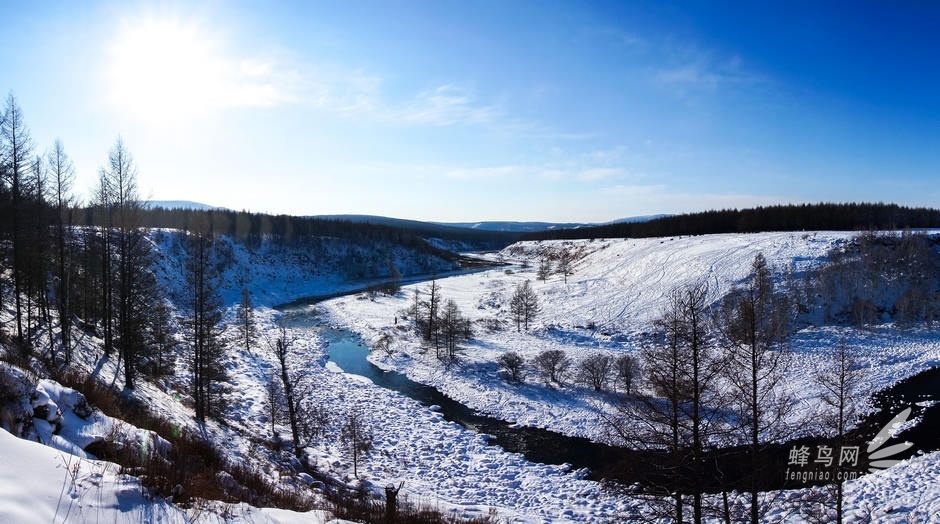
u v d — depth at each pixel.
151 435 13.04
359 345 58.03
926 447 28.05
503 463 28.81
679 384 13.41
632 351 50.12
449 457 29.53
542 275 97.12
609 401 37.69
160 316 33.28
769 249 75.81
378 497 20.02
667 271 78.44
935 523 16.88
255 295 87.94
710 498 19.62
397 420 35.03
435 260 152.38
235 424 28.69
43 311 29.08
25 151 24.58
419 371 47.19
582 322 62.62
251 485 13.43
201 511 8.35
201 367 26.47
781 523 18.19
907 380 39.88
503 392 41.12
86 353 26.73
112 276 29.56
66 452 9.35
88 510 6.98
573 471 28.09
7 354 15.17
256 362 46.47
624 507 22.00
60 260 27.45
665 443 13.79
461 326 51.91
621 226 174.12
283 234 125.50
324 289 106.69
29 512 6.29
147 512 7.59
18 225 23.78
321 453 27.77
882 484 21.47
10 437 7.89
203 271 27.97
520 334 59.03
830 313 56.44
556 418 35.94
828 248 70.31
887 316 56.59
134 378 26.22
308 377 43.25
